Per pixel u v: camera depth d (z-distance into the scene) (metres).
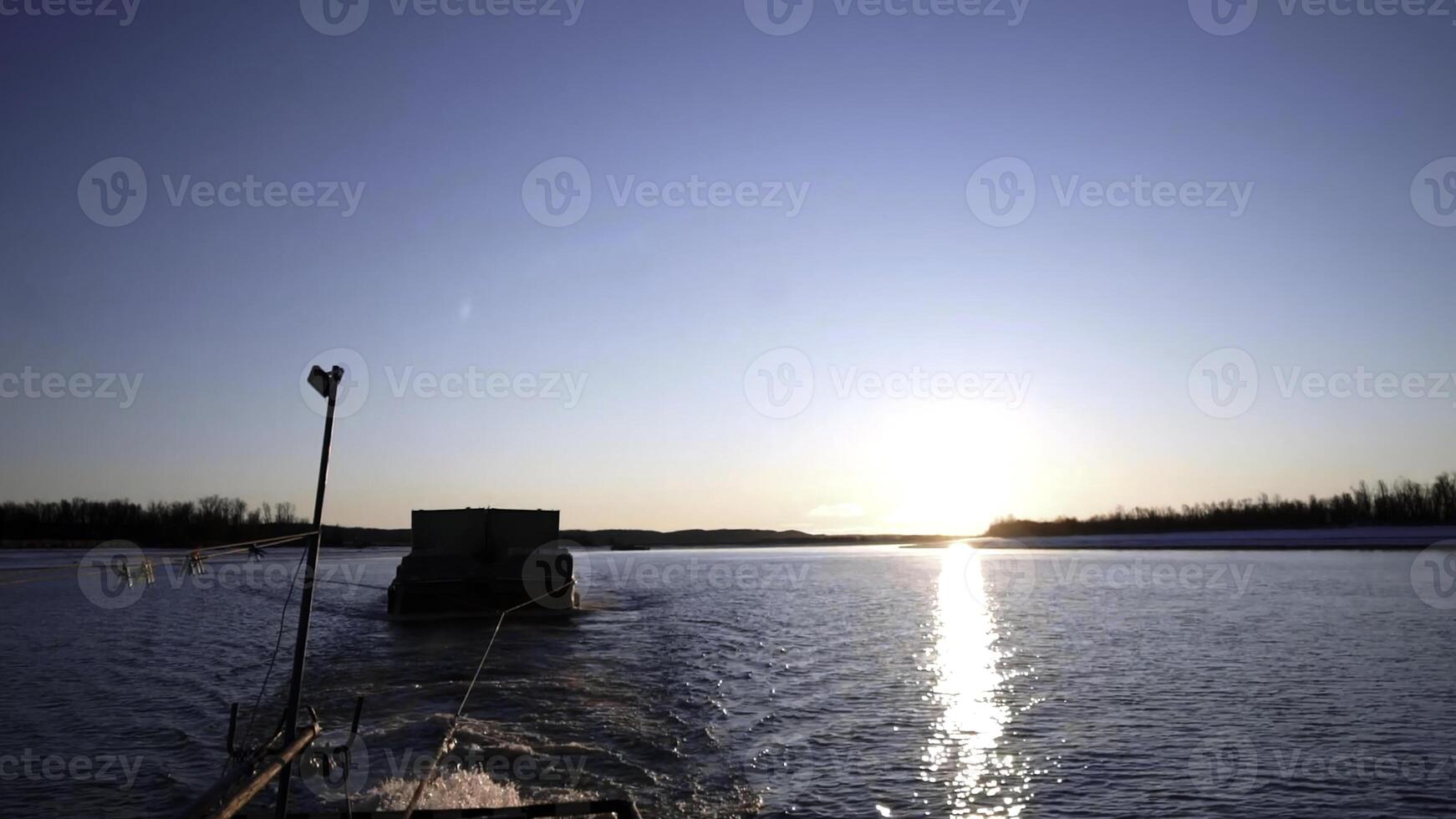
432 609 33.28
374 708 16.58
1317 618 34.62
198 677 20.58
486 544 34.06
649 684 19.98
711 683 20.42
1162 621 34.69
